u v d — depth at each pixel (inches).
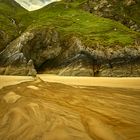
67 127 465.4
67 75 2374.5
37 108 624.7
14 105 673.0
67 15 4109.3
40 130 454.6
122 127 473.1
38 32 3105.3
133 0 4881.9
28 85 1147.3
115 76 2276.1
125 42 2613.2
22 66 2657.5
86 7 4820.4
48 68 2760.8
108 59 2434.8
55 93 895.7
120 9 4694.9
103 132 439.8
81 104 697.0
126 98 800.9
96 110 619.2
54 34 3009.4
